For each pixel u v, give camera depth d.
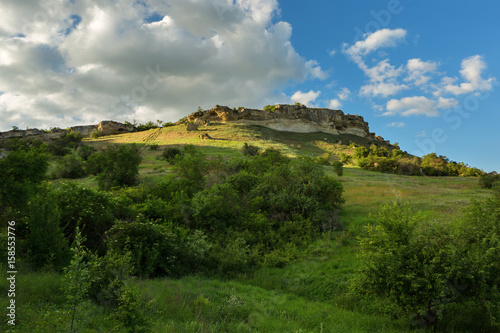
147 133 115.75
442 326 7.47
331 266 12.23
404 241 7.99
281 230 16.75
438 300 7.05
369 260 8.52
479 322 7.43
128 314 4.99
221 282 10.73
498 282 6.91
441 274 7.05
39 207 9.60
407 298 7.40
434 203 20.77
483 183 35.06
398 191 28.30
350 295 9.43
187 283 9.90
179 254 11.98
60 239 9.55
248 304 8.42
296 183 20.80
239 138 98.69
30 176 10.85
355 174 49.62
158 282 9.50
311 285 10.93
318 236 16.16
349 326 7.53
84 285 4.30
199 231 14.39
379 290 8.10
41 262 8.88
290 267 12.68
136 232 11.29
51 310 5.27
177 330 5.63
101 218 12.20
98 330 5.03
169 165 48.22
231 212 16.39
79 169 39.41
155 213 15.89
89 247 11.53
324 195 20.38
